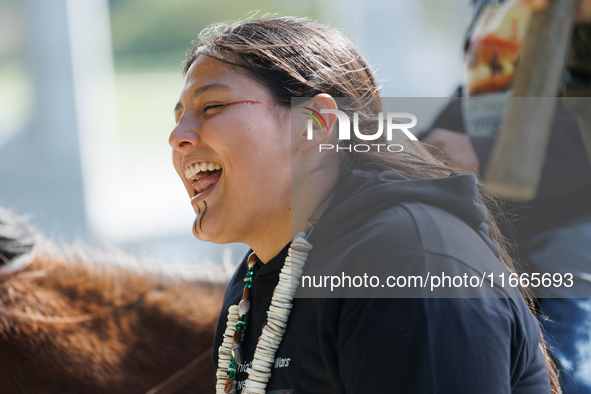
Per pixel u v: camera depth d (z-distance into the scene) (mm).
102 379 2566
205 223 1655
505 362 1269
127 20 20344
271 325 1495
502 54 2523
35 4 8391
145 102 17016
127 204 9172
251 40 1651
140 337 2627
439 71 9391
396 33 9281
